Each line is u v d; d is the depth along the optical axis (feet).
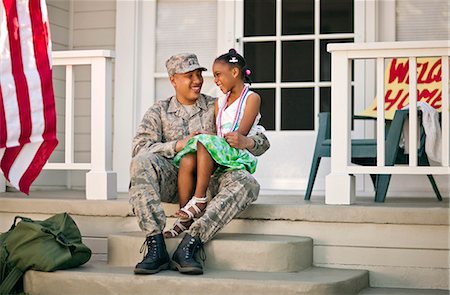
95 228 15.75
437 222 14.20
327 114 17.54
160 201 13.98
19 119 14.38
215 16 21.42
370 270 14.49
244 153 14.21
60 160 22.34
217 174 14.26
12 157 14.40
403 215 14.30
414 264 14.37
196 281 12.78
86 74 22.34
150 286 12.95
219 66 14.35
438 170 15.05
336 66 15.47
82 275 13.37
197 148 13.79
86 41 22.29
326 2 20.62
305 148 20.58
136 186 13.60
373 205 14.93
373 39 20.27
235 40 21.03
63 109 22.47
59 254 13.65
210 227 13.44
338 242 14.60
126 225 15.58
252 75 20.95
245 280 12.68
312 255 14.58
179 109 14.87
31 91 14.55
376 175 17.24
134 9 21.59
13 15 14.52
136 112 21.59
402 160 17.20
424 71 19.16
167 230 14.51
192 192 14.24
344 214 14.53
